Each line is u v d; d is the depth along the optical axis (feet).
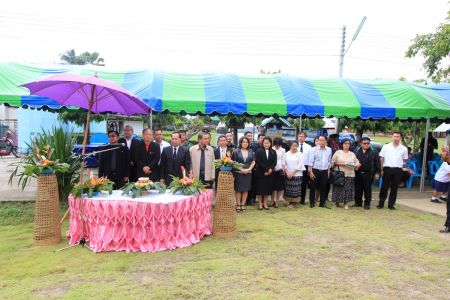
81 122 49.34
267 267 14.78
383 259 16.15
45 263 14.37
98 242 15.72
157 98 25.84
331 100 29.78
